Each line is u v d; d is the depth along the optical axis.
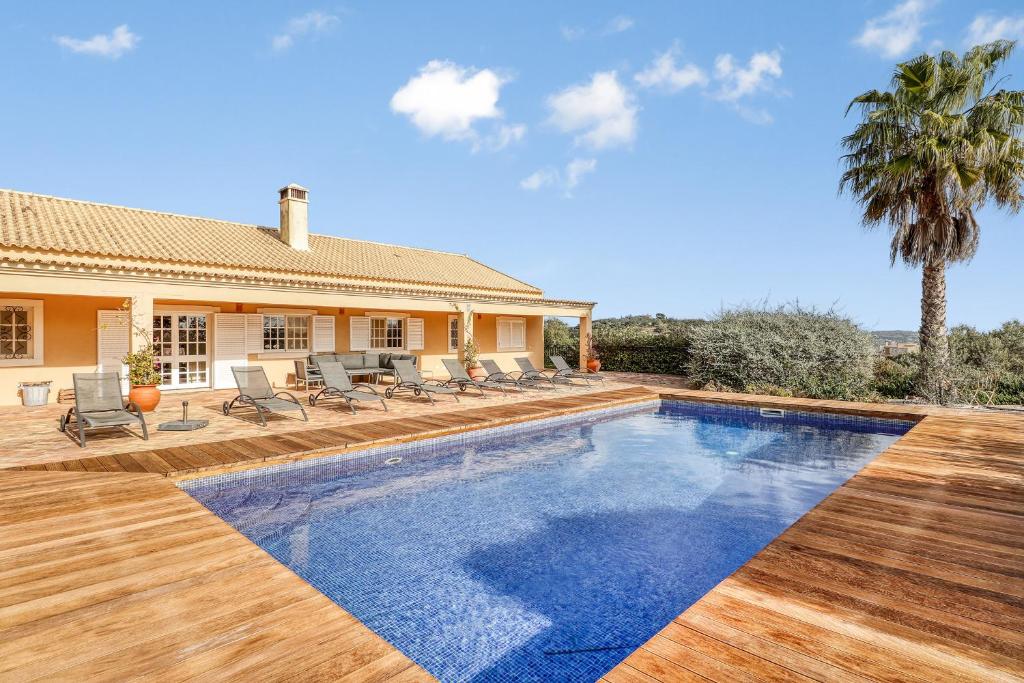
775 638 2.84
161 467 6.42
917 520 4.68
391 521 5.73
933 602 3.24
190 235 16.16
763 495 6.72
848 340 15.52
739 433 10.67
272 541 5.17
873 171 13.73
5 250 11.26
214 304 14.73
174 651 2.68
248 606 3.15
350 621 2.99
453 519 5.80
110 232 14.13
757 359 15.68
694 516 5.96
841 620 3.02
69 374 12.44
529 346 24.36
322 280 16.69
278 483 6.95
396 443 8.41
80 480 5.84
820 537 4.29
